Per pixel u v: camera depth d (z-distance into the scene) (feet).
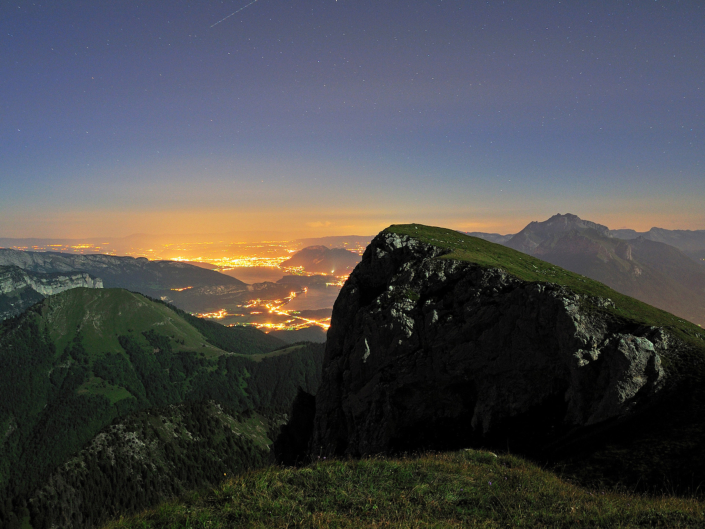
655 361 117.80
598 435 110.73
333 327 224.53
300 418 233.76
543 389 136.15
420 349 164.86
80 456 407.03
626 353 119.24
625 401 115.14
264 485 60.95
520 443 126.11
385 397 162.61
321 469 67.72
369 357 176.45
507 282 158.92
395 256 219.61
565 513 56.49
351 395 177.47
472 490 62.95
